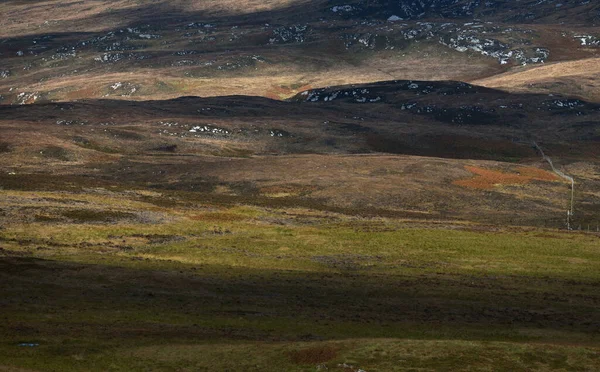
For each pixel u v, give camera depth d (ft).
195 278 334.65
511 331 253.85
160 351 204.33
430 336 242.78
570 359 186.19
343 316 271.08
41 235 430.20
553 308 296.71
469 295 317.63
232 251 419.13
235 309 276.62
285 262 393.09
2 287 287.69
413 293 319.88
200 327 242.37
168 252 409.90
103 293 292.40
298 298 303.48
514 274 374.02
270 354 196.34
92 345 210.38
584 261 404.98
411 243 450.71
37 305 263.29
